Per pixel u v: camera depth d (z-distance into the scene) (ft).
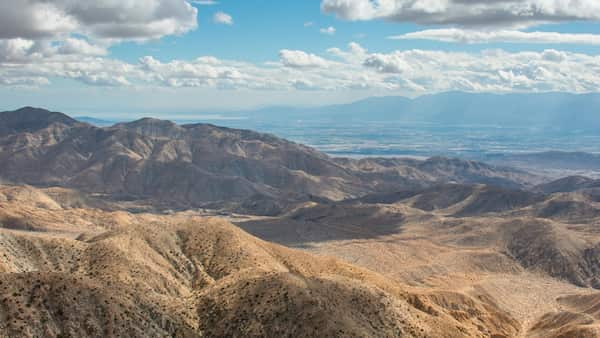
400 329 390.83
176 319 376.89
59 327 325.21
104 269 426.51
